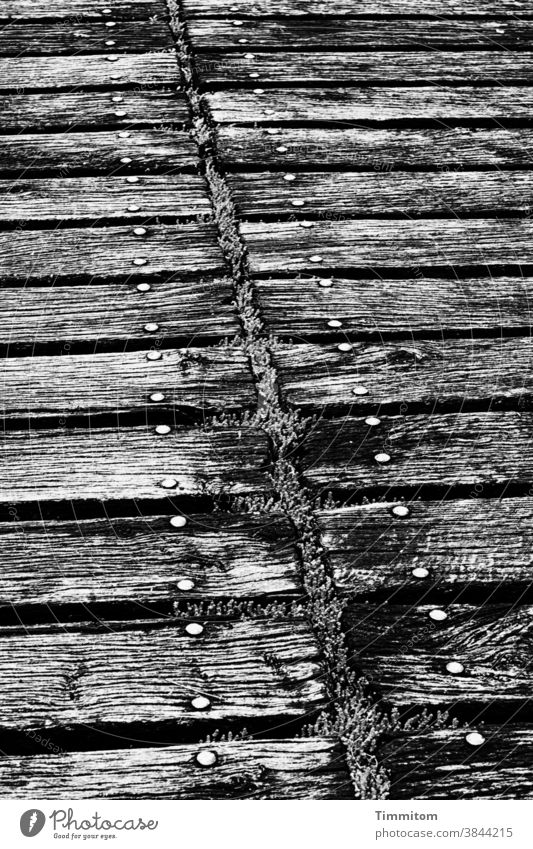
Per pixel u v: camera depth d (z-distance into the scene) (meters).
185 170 4.75
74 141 4.90
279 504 3.03
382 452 3.21
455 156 4.87
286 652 2.58
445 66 5.62
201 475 3.11
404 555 2.85
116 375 3.53
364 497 3.05
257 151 4.84
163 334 3.72
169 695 2.47
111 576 2.78
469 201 4.55
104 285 3.99
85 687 2.49
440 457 3.20
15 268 4.06
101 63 5.58
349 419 3.34
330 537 2.90
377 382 3.50
